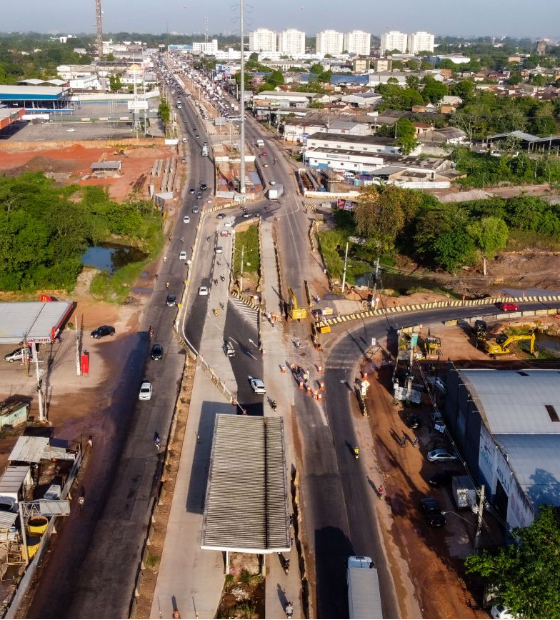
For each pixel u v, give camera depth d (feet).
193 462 215.10
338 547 182.19
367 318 338.13
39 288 356.38
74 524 186.50
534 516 165.27
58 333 302.66
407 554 180.96
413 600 166.20
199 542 182.19
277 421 215.92
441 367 287.28
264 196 558.15
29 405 247.29
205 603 162.71
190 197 546.67
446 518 195.31
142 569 170.50
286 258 419.54
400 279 413.39
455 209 473.26
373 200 451.53
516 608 145.38
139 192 552.41
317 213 516.32
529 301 369.50
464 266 428.97
